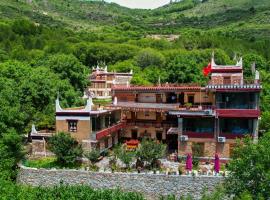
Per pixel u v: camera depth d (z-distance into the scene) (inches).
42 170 1756.9
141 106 2263.8
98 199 1342.3
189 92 2213.3
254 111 1887.3
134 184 1642.5
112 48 6978.4
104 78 4434.1
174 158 1957.4
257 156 1211.2
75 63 3430.1
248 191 1185.4
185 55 5433.1
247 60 4237.2
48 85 2470.5
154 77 4079.7
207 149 1961.1
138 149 1827.0
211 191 1552.7
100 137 2007.9
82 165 1878.7
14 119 1919.3
